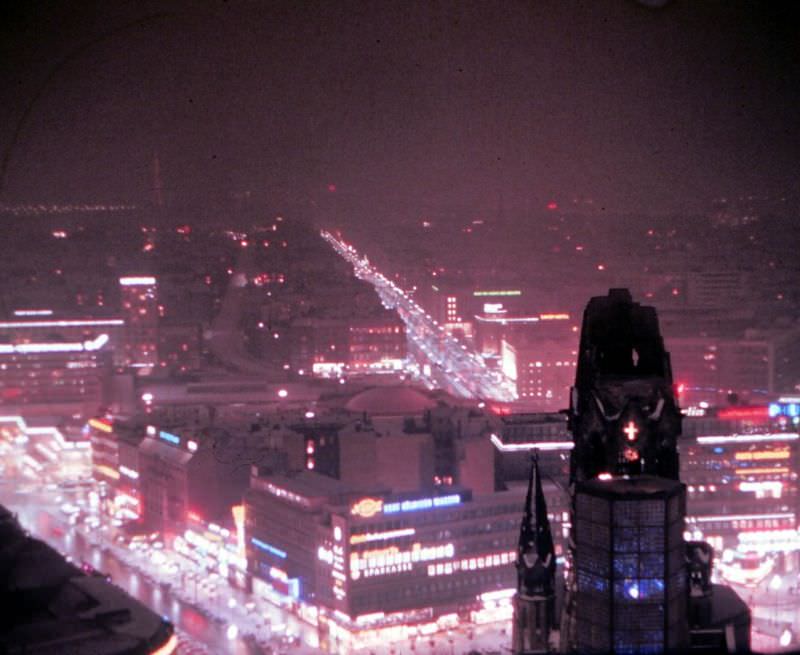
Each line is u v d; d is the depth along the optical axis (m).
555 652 97.81
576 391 94.12
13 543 117.94
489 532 195.12
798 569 183.00
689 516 189.88
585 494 85.50
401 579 190.25
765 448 191.00
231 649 178.75
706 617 89.06
